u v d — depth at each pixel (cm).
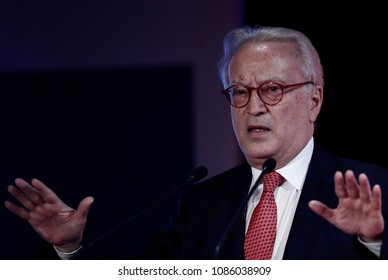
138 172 1227
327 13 1102
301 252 696
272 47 766
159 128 1227
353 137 1084
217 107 1206
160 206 1215
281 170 762
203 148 1209
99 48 1256
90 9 1262
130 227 1220
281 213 746
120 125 1239
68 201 1240
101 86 1251
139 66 1241
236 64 773
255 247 723
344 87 1091
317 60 791
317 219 712
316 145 795
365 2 1088
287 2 1123
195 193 820
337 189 595
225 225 764
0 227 1253
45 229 740
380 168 754
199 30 1220
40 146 1258
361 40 1086
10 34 1283
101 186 1236
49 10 1273
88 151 1245
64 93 1259
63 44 1266
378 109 1073
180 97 1223
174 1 1234
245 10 1166
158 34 1238
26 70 1273
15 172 1258
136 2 1247
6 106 1273
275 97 751
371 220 600
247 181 792
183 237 789
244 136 765
